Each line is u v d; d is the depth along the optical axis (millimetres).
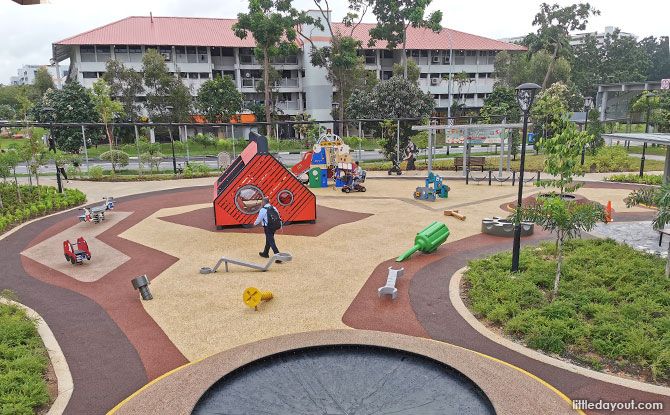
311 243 15250
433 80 71250
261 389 7027
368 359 7793
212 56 62031
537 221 10156
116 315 10000
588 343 8125
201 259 13836
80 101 46906
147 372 7750
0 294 11203
